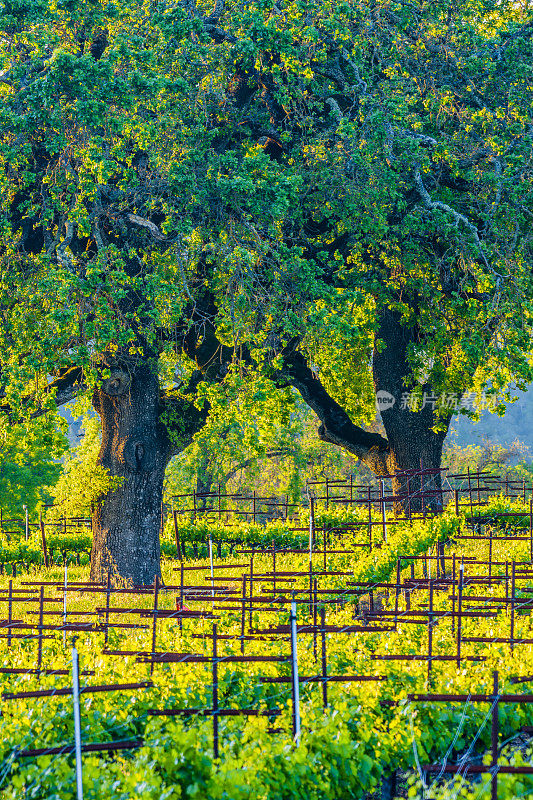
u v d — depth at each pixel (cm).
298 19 7675
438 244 8906
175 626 5038
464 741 3297
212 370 8356
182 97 7206
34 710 3203
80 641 4791
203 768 2630
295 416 17700
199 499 17438
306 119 7675
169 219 6962
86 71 6316
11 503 19950
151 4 7331
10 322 7056
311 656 4109
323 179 7444
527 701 2586
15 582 8131
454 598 4134
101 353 7425
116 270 6938
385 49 8069
